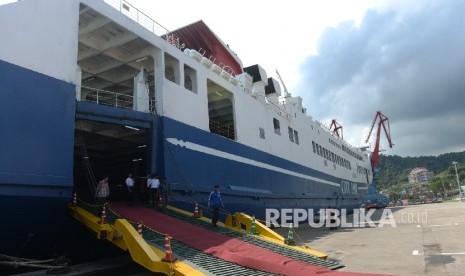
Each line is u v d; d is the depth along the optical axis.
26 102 9.30
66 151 10.06
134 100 13.45
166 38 18.02
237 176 17.91
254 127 20.69
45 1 10.21
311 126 31.31
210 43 22.12
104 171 20.95
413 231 16.94
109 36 14.20
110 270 9.84
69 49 10.67
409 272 8.46
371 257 10.83
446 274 8.05
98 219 9.89
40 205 9.34
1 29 9.05
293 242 11.50
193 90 16.36
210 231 11.26
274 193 21.45
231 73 22.75
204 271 7.64
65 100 10.30
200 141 15.63
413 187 164.50
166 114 13.98
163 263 7.88
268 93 25.84
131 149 17.94
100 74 17.05
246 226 13.20
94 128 14.36
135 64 16.08
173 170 13.74
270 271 8.16
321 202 30.17
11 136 8.85
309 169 28.53
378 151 60.19
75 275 9.15
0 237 8.97
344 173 39.75
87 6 11.66
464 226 17.22
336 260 10.14
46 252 10.32
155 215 11.84
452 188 123.81
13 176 8.72
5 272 9.48
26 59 9.48
